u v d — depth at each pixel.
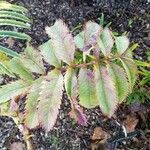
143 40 0.55
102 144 0.45
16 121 0.34
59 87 0.22
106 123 0.47
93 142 0.46
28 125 0.24
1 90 0.24
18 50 0.54
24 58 0.24
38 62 0.24
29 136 0.36
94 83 0.22
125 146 0.46
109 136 0.46
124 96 0.23
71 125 0.47
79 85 0.22
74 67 0.23
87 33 0.23
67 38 0.23
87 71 0.22
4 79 0.50
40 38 0.56
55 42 0.23
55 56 0.23
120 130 0.47
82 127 0.47
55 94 0.22
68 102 0.49
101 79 0.22
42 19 0.58
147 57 0.51
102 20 0.54
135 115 0.48
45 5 0.59
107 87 0.22
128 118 0.48
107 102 0.22
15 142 0.46
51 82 0.22
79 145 0.46
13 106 0.27
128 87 0.23
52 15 0.58
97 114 0.48
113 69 0.23
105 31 0.24
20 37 0.40
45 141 0.46
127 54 0.24
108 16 0.58
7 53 0.38
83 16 0.58
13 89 0.24
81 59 0.41
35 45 0.55
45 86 0.22
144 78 0.46
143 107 0.48
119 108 0.48
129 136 0.45
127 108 0.48
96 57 0.23
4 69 0.33
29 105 0.23
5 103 0.30
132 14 0.58
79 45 0.23
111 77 0.22
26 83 0.24
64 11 0.58
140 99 0.48
